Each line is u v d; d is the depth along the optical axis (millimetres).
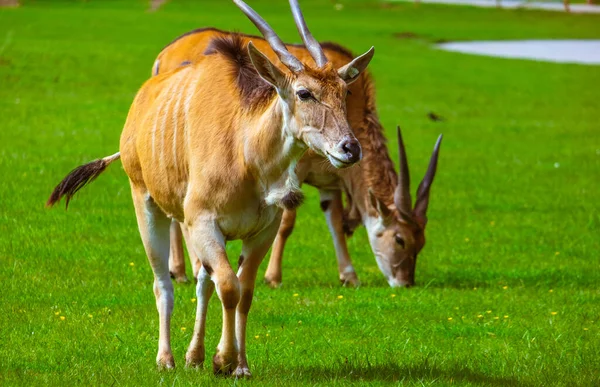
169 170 23500
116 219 42750
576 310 31875
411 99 92312
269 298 32375
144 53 105750
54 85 84000
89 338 26391
